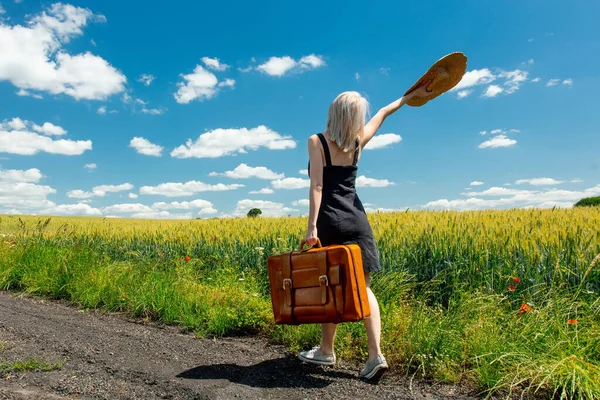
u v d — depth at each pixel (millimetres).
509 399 2908
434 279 5625
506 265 5543
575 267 5168
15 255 8055
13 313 5379
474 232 6520
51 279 6891
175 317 5262
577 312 4094
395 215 10328
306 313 3174
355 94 3338
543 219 7918
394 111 3797
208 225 11508
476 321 3973
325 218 3270
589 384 2838
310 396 2980
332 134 3303
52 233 11227
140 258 8922
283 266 3287
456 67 3775
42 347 3941
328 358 3570
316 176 3287
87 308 5914
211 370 3477
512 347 3395
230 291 5773
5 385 3057
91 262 7438
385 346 3787
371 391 3080
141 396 2945
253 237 8383
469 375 3291
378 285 5320
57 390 3018
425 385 3195
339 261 3016
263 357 3877
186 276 6668
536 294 4875
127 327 4945
